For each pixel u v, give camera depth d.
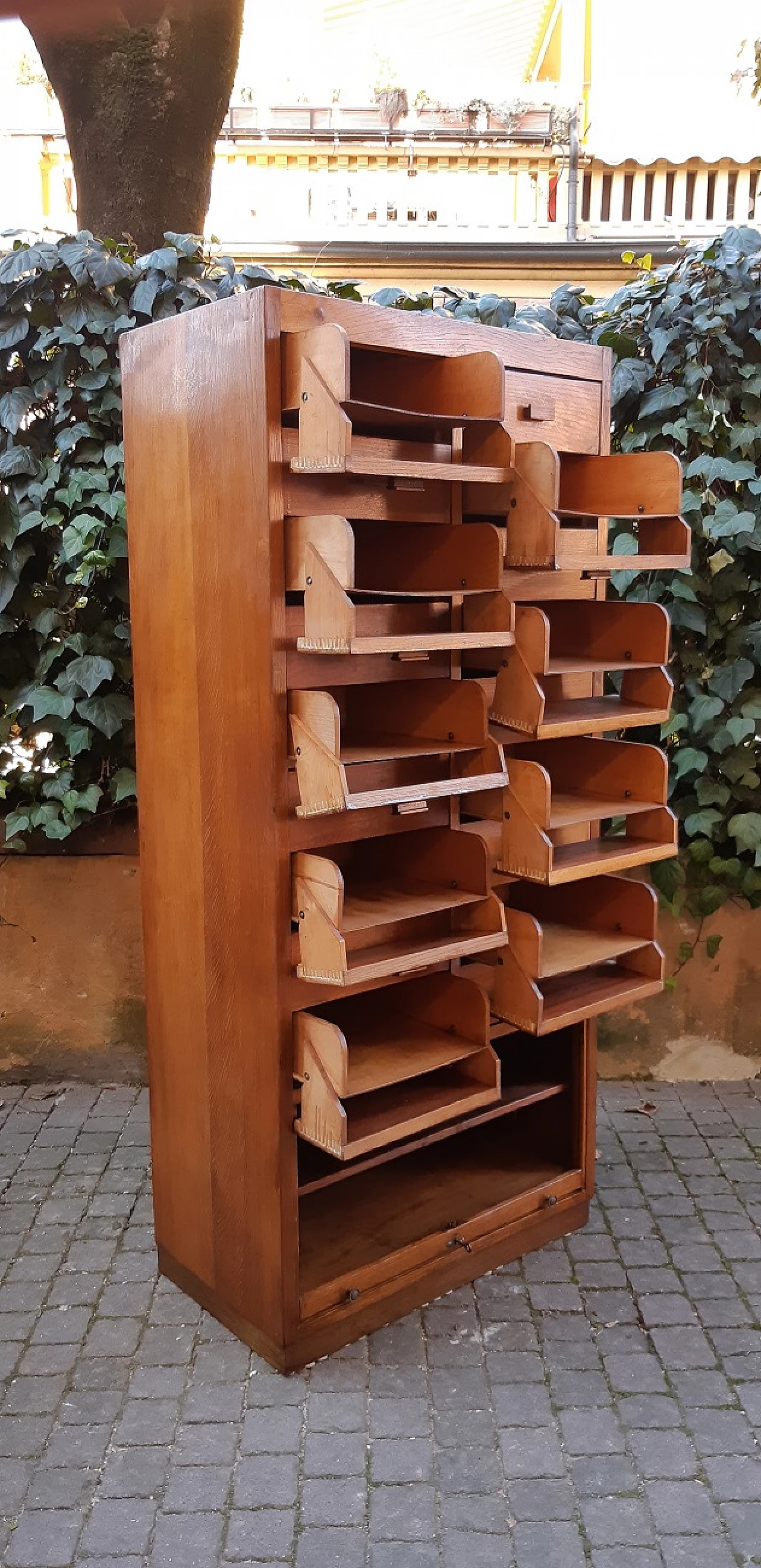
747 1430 2.22
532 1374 2.37
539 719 2.31
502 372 2.17
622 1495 2.05
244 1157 2.35
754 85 7.88
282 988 2.19
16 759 3.66
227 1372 2.38
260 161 7.02
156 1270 2.75
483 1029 2.43
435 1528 1.98
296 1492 2.06
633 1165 3.26
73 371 3.46
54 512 3.41
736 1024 3.82
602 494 2.69
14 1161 3.28
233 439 2.08
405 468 2.02
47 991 3.78
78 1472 2.11
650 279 3.66
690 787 3.75
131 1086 3.81
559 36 9.83
